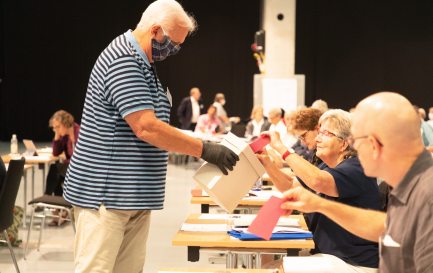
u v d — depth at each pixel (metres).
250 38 18.61
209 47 18.69
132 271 2.84
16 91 19.00
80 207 2.71
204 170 2.77
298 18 18.45
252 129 12.54
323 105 6.70
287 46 14.34
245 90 18.69
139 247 2.84
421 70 18.25
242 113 18.70
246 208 4.37
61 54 18.81
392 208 1.86
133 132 2.66
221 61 18.70
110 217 2.66
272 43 14.32
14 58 18.86
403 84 18.31
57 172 6.91
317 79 18.53
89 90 2.73
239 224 3.21
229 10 18.61
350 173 3.31
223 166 2.73
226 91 18.73
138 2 18.59
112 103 2.64
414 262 1.79
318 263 2.39
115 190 2.65
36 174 11.62
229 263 3.39
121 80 2.61
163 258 6.09
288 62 14.34
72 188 2.71
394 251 1.84
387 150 1.80
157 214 8.34
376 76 18.38
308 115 4.24
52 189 6.87
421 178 1.80
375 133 1.81
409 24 18.20
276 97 13.42
